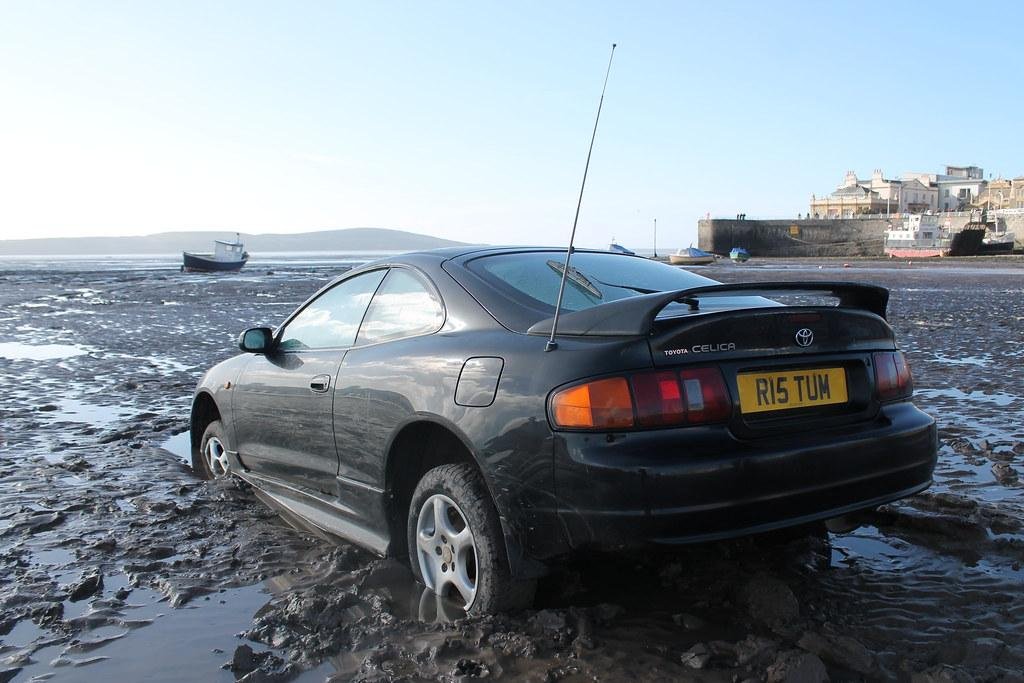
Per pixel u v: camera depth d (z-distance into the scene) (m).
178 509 4.84
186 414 8.17
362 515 3.85
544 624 3.08
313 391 4.12
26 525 4.57
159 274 63.88
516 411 2.98
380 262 4.23
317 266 89.94
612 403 2.79
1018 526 4.13
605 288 3.65
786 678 2.68
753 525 2.89
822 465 2.99
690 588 3.48
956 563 3.75
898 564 3.75
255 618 3.40
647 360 2.84
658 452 2.78
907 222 92.81
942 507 4.44
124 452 6.50
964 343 12.62
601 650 2.97
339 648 3.09
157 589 3.73
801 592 3.45
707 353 2.92
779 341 3.06
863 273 49.72
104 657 3.07
